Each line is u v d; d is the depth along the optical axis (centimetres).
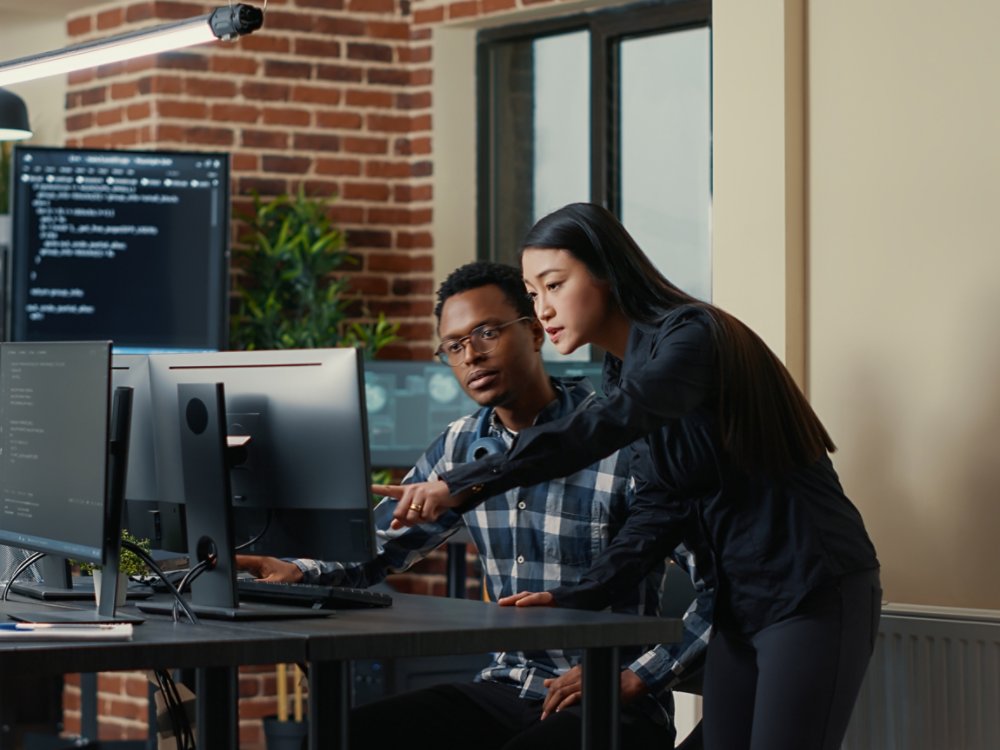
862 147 340
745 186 354
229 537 228
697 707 365
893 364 333
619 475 273
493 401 280
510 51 586
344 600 243
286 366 236
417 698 273
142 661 190
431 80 590
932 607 316
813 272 348
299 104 580
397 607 248
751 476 239
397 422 524
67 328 529
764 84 350
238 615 223
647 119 553
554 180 576
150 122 562
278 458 237
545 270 248
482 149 590
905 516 330
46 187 527
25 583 282
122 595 234
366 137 590
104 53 344
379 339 570
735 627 249
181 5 570
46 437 233
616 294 244
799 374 348
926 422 327
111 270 532
